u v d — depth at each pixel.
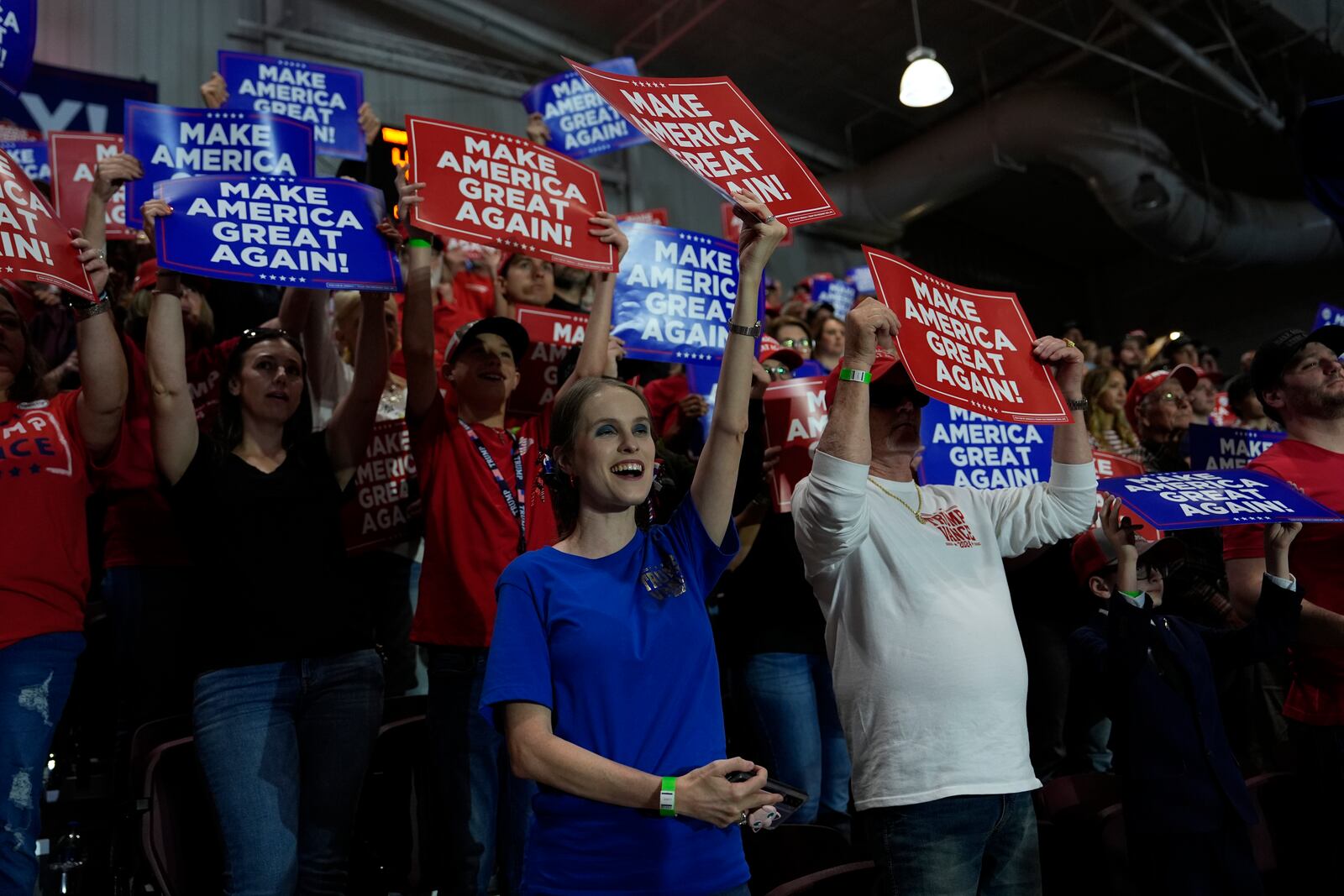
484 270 6.66
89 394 2.70
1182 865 2.75
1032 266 20.28
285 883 2.45
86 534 2.72
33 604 2.52
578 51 13.21
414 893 2.99
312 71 5.49
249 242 2.84
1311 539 2.98
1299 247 16.00
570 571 1.87
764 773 1.66
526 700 1.72
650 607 1.86
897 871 2.19
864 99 15.37
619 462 1.92
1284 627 2.80
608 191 13.77
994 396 2.54
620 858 1.70
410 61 11.98
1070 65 14.62
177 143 3.44
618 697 1.77
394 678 3.94
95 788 3.44
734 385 2.03
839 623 2.38
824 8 13.18
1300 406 3.14
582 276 6.06
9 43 3.25
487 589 2.90
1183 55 12.88
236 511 2.70
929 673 2.25
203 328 4.20
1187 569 4.00
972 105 15.88
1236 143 16.92
